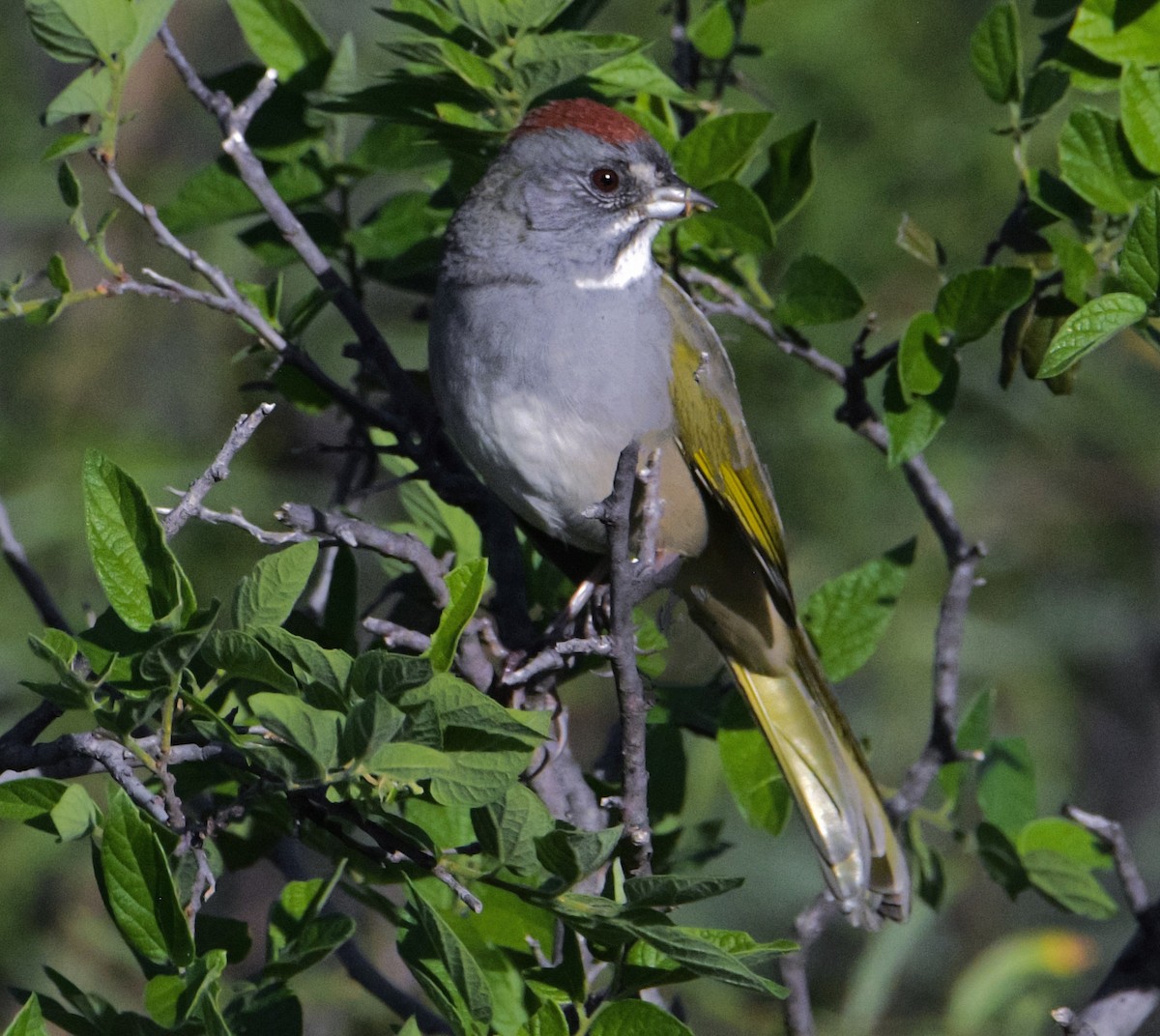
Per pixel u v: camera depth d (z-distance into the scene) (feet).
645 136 27.53
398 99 26.84
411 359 41.93
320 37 29.04
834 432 42.37
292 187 29.73
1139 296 22.66
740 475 28.25
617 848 20.57
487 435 27.09
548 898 18.57
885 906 26.89
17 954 38.47
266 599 18.92
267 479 43.04
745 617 28.45
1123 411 44.73
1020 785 29.25
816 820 27.43
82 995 18.44
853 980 36.24
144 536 18.93
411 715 17.76
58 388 44.19
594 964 21.38
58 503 41.68
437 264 29.86
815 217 42.27
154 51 46.80
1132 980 26.14
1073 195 26.23
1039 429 44.14
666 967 19.57
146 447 43.11
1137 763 48.26
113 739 19.33
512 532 26.89
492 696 23.02
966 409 44.50
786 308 28.02
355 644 24.73
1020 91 26.58
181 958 18.13
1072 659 47.06
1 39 44.55
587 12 29.45
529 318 26.84
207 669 20.83
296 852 26.76
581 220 27.09
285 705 17.04
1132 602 47.01
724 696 29.50
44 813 18.69
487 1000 18.19
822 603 29.01
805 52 42.80
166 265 44.06
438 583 21.97
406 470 29.84
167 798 18.74
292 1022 19.30
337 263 34.40
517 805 18.58
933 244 26.99
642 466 27.43
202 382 44.96
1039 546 47.09
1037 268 27.45
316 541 19.02
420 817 22.49
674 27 30.81
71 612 40.68
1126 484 47.14
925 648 43.68
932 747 27.94
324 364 42.27
